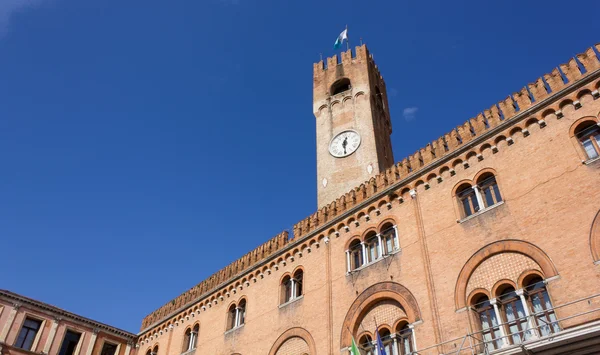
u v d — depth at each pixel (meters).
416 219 25.67
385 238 27.06
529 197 21.45
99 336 43.00
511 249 20.86
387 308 24.56
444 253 23.38
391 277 24.98
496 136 24.22
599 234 18.41
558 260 19.08
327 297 27.64
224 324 34.41
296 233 33.25
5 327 37.56
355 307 25.83
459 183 24.80
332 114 44.34
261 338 30.39
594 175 19.69
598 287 17.53
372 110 42.38
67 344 41.03
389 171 29.27
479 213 22.97
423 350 21.48
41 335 39.47
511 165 22.98
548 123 22.53
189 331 38.31
